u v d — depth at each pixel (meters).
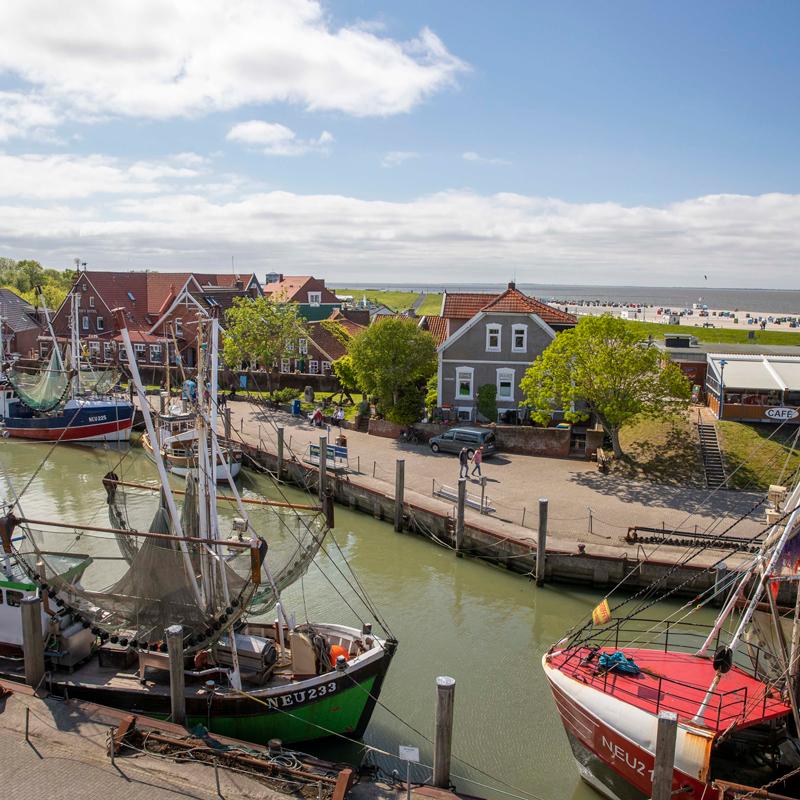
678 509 28.84
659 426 37.16
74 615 15.96
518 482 33.00
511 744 15.55
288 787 11.90
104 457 43.06
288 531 19.77
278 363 64.44
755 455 33.44
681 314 150.50
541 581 24.20
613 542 25.22
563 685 15.13
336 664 14.87
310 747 15.27
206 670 15.41
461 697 17.30
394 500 30.81
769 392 35.84
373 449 40.09
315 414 46.34
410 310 100.94
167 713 14.75
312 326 64.38
